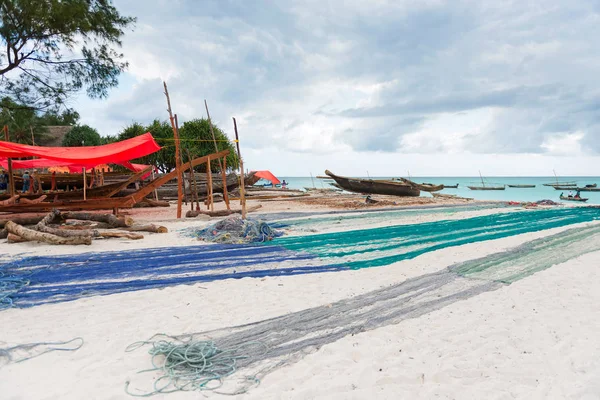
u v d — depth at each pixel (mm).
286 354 4012
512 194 52594
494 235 11383
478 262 7848
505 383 3445
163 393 3314
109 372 3633
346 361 3828
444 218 15758
